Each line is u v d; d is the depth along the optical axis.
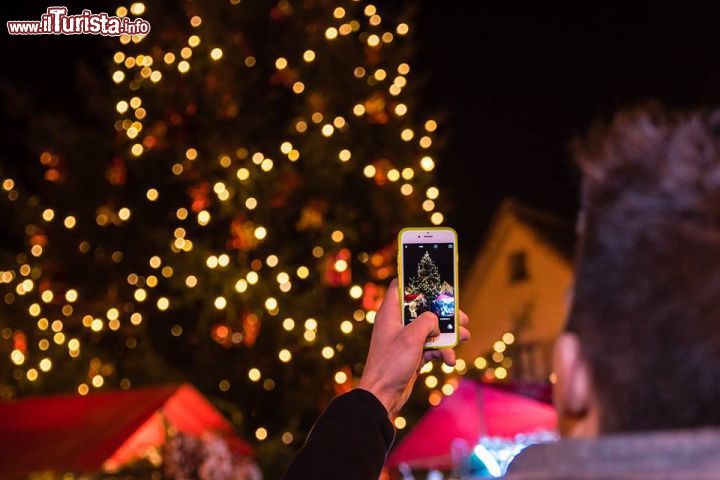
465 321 1.91
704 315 0.93
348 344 16.97
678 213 0.95
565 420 1.01
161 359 17.05
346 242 17.30
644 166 0.98
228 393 17.22
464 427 11.84
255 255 16.89
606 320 0.97
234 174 16.52
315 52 17.61
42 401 10.37
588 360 0.98
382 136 17.75
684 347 0.93
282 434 16.67
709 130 0.99
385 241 17.61
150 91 17.27
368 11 17.81
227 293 16.41
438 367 16.05
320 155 16.84
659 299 0.94
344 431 1.29
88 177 17.92
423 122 18.30
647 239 0.96
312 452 1.27
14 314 17.05
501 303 26.44
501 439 11.77
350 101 17.53
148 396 10.44
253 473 10.23
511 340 16.50
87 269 17.78
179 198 17.52
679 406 0.93
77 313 17.64
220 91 17.16
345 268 16.53
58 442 10.00
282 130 17.59
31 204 17.75
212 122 17.19
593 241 0.99
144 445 10.88
